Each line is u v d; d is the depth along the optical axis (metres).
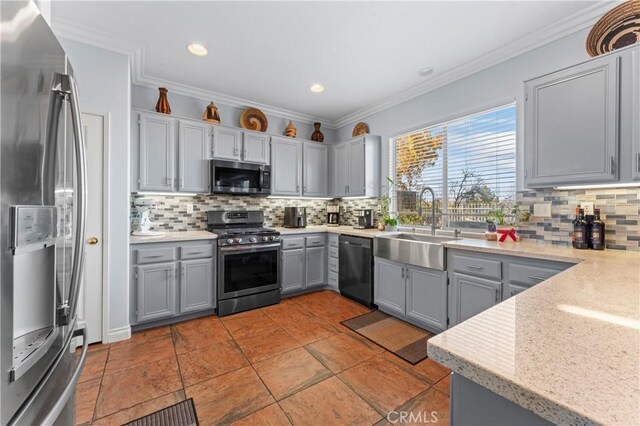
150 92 3.15
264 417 1.53
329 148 4.34
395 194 3.71
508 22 2.11
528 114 2.08
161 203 3.23
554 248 2.01
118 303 2.40
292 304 3.31
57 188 0.93
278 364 2.03
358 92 3.39
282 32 2.25
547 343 0.59
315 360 2.09
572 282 1.09
